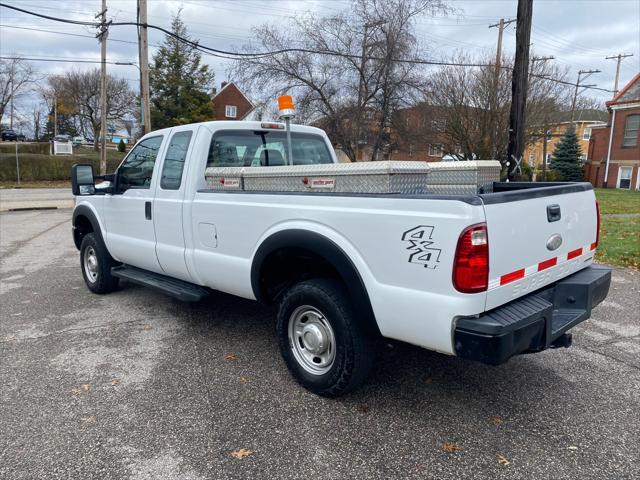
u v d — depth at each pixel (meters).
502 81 22.25
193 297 4.20
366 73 21.31
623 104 32.41
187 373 3.72
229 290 3.97
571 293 3.29
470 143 23.11
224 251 3.86
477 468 2.60
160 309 5.30
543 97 23.97
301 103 21.64
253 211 3.54
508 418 3.08
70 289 6.20
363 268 2.92
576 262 3.48
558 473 2.55
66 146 40.19
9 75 61.56
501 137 22.20
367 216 2.86
